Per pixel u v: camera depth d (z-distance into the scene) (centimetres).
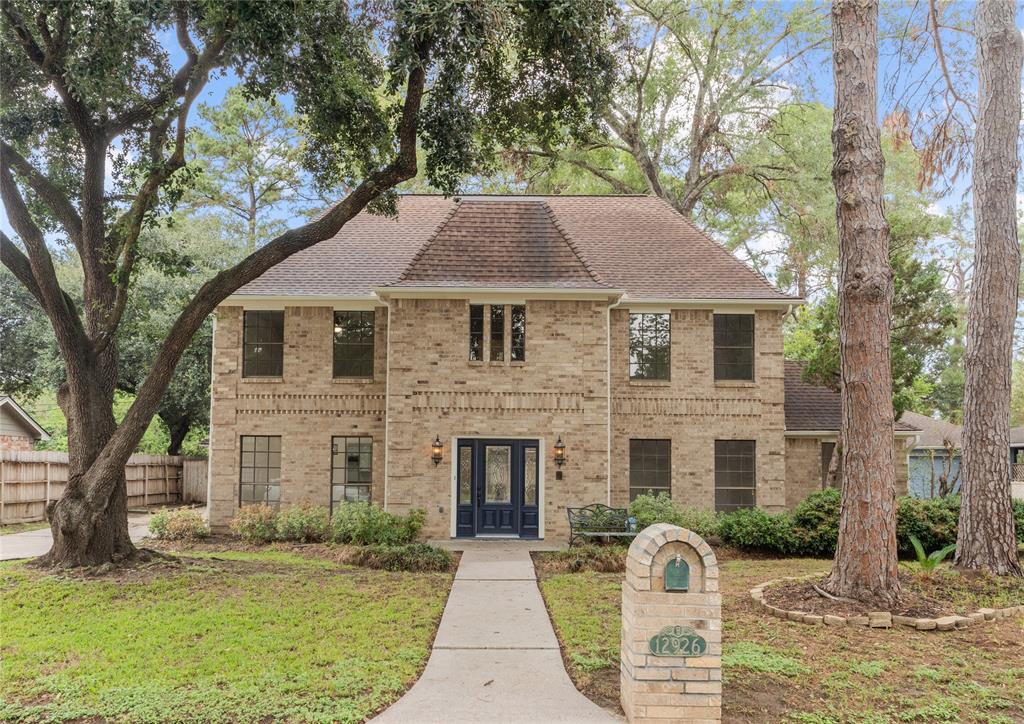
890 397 980
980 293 1177
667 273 1905
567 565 1272
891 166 2645
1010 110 1184
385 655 739
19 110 1234
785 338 3406
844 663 722
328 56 1123
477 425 1652
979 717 596
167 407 2786
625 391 1798
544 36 1234
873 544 952
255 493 1781
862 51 1003
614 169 3291
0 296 2830
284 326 1812
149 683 650
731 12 2730
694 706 557
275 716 577
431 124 1288
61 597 983
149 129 1318
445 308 1675
